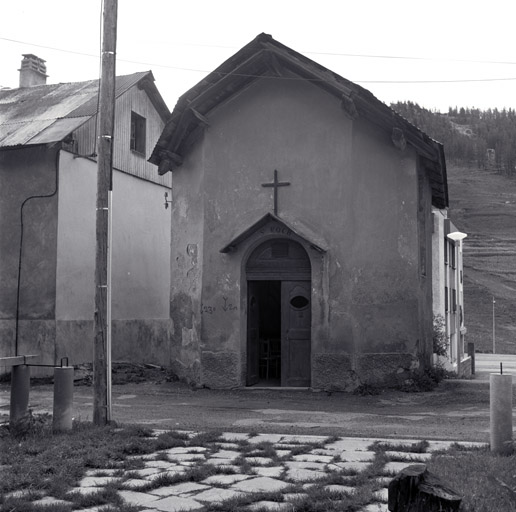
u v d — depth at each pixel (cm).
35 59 2398
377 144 1545
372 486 619
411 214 1533
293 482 650
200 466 707
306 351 1554
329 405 1310
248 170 1582
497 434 764
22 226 1811
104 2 1027
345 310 1487
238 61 1539
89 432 889
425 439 895
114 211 2036
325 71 1495
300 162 1550
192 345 1595
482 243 16525
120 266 2056
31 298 1789
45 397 1427
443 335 1981
